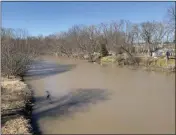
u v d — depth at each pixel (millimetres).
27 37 47531
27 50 35781
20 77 26000
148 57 40500
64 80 25750
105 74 30812
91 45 64250
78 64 46719
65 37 85312
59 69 36969
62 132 11312
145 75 28703
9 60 25328
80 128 11750
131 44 54188
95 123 12336
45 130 11445
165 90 19328
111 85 22469
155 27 52312
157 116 13336
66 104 15789
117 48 51188
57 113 13883
